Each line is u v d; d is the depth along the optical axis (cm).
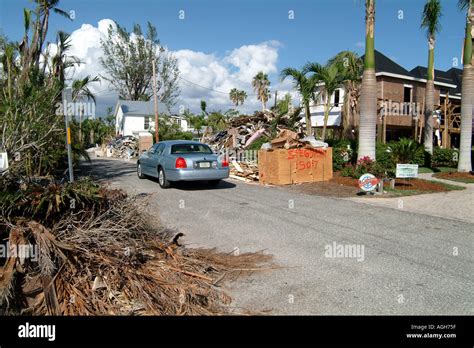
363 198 1047
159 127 3228
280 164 1286
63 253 397
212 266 488
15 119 716
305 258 542
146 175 1386
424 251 577
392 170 1271
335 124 2591
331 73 1638
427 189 1184
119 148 3384
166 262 462
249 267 503
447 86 2972
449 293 429
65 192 448
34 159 884
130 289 387
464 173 1549
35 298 357
